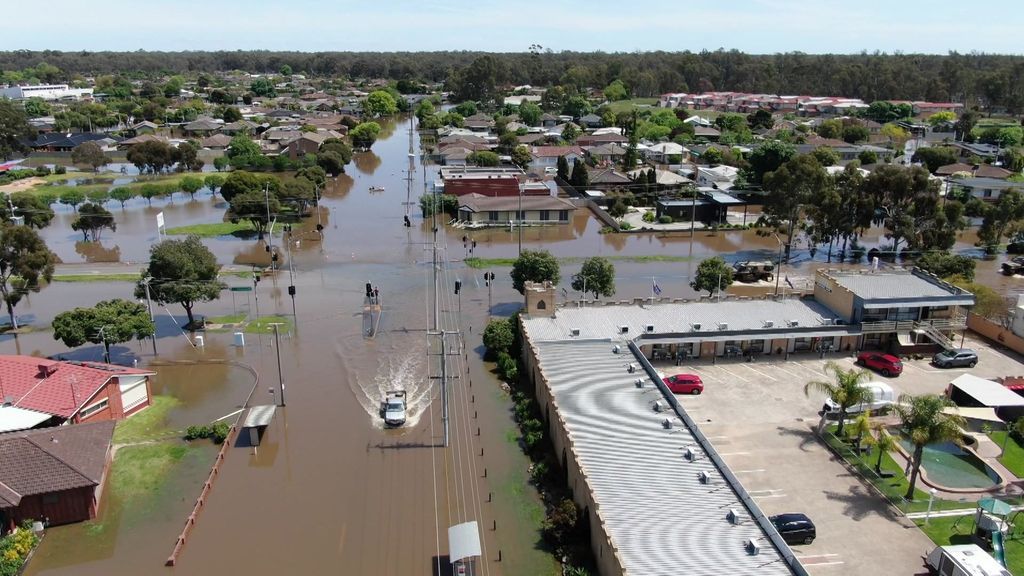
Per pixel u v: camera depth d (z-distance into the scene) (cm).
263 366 7350
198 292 7881
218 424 6009
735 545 3891
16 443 4909
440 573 4353
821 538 4547
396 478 5347
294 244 12169
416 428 6088
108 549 4600
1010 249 11781
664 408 5444
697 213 13738
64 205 15412
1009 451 5678
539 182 15975
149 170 18575
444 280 10231
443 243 12381
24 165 19125
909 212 11050
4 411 5691
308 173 15962
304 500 5091
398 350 7738
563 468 5203
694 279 9725
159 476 5416
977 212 13262
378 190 16800
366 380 7006
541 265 8488
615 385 5862
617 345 6638
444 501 5059
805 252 11919
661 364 7150
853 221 11169
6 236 7881
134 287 9800
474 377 7081
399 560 4469
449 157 19550
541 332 7044
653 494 4375
